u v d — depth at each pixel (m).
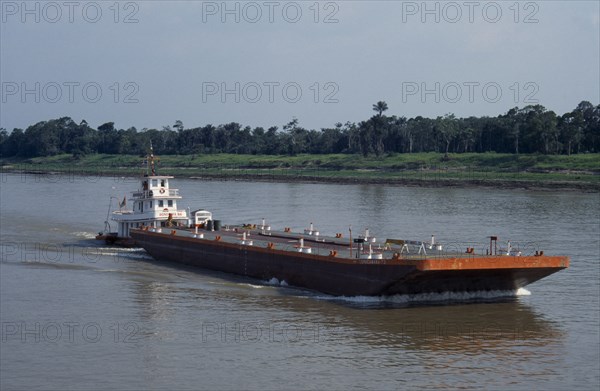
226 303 102.44
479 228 184.75
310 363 77.50
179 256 138.12
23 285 115.12
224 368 76.12
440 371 75.50
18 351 81.44
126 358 79.12
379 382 72.44
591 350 82.50
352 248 117.19
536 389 71.12
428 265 92.75
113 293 109.38
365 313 96.12
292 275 112.31
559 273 124.81
